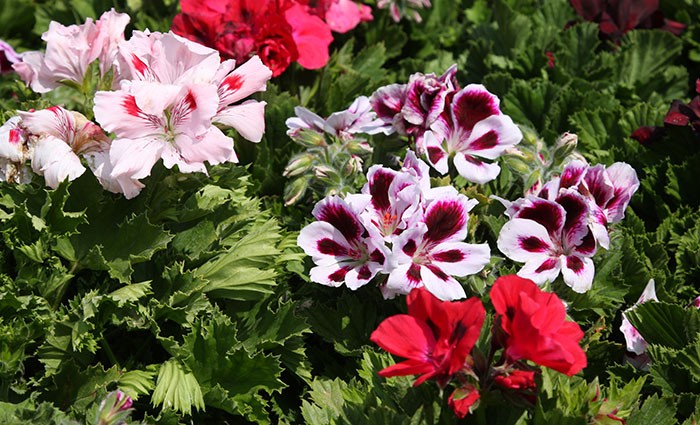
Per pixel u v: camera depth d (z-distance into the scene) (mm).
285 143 1044
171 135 828
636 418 814
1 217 847
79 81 879
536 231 855
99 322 851
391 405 817
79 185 860
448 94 896
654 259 961
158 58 831
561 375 794
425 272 843
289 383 914
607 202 883
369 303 906
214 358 853
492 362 760
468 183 952
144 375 851
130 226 854
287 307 877
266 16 1030
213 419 880
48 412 804
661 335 886
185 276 859
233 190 920
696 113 1002
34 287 854
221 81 842
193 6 1049
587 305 895
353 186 917
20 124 843
